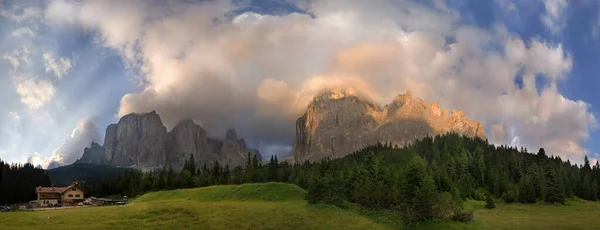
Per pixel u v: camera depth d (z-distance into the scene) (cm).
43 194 15525
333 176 11669
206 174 19250
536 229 8938
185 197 12362
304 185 16325
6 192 16662
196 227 7506
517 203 15625
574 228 9150
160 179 18112
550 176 16188
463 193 15588
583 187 17538
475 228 8694
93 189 18975
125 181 19825
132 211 8256
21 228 6644
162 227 7350
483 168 19050
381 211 9519
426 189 9269
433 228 8450
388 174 13512
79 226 7006
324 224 8238
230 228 7600
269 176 19950
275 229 7731
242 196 11569
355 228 8056
